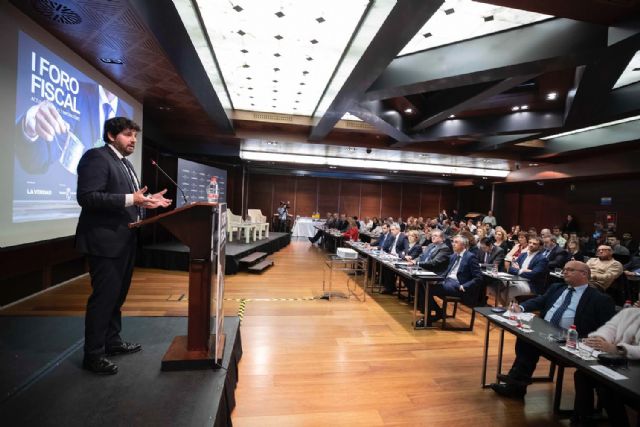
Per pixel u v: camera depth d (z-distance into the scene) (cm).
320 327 388
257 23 369
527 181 1204
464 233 598
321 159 1160
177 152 912
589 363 177
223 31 388
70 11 304
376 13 304
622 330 206
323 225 1212
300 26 371
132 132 184
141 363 189
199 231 187
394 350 332
